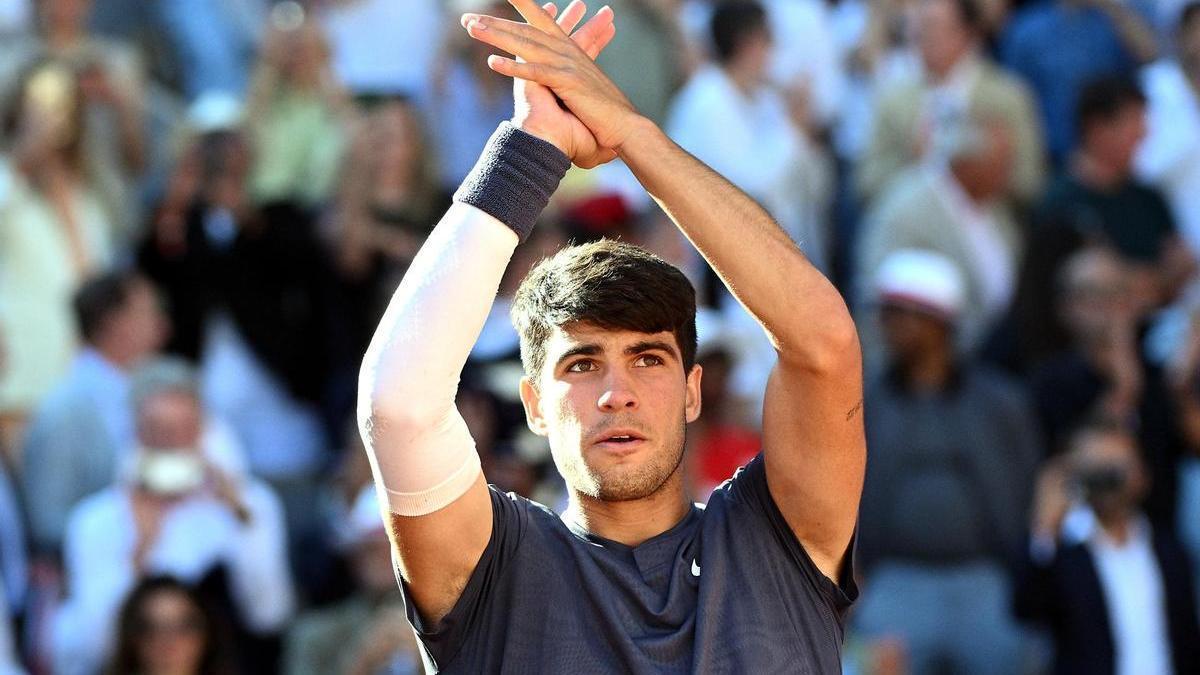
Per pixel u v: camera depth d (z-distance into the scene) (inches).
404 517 352.2
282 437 979.9
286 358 982.4
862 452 363.3
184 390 862.5
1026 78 1277.1
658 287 360.2
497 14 1061.1
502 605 359.9
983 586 875.4
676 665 353.7
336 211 996.6
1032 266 1019.9
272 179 1064.8
